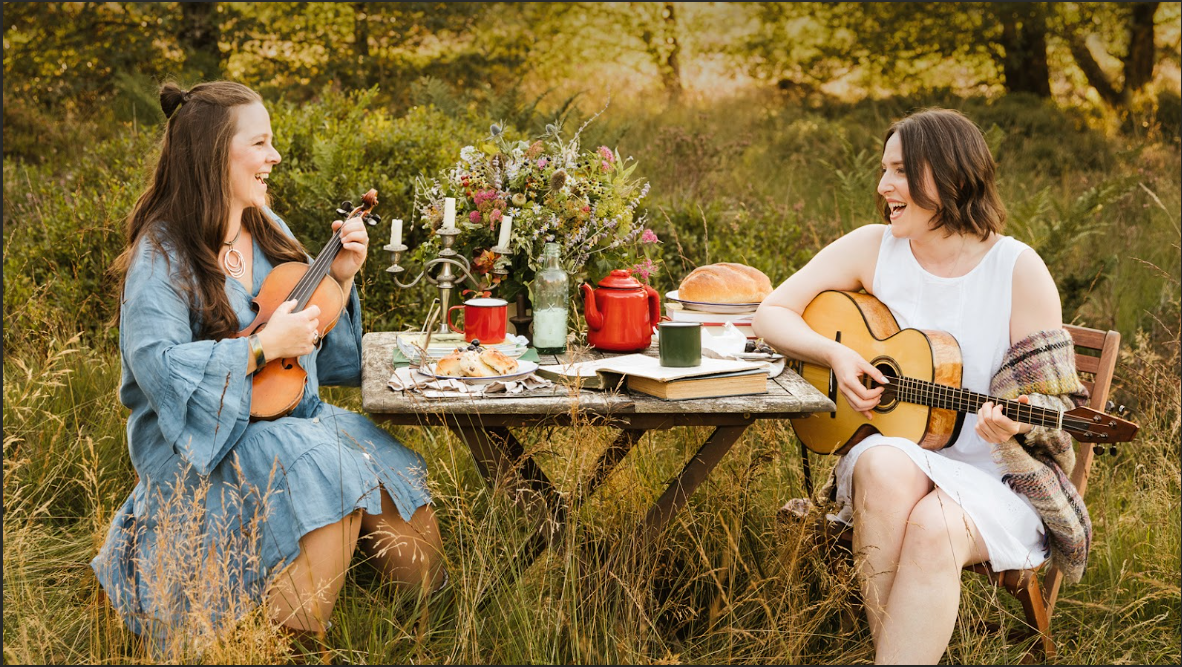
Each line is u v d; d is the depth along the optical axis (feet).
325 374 9.55
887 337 8.72
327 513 7.79
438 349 8.79
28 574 9.17
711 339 9.30
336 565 7.93
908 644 7.43
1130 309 17.93
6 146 26.32
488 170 10.12
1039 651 8.50
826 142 32.19
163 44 34.58
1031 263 8.36
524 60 38.75
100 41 33.73
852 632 8.46
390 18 36.27
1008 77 40.37
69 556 9.68
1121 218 23.88
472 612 7.89
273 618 7.73
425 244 10.37
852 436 8.81
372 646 7.93
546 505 8.27
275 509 7.83
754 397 7.84
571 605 8.00
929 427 8.39
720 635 8.46
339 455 7.98
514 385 7.82
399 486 8.38
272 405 8.19
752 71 41.73
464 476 10.48
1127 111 37.63
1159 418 12.58
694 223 17.29
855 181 21.40
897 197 8.53
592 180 10.37
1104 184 18.15
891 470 7.87
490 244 10.09
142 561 7.80
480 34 38.50
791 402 7.68
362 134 16.53
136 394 8.23
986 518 7.78
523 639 7.94
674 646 8.39
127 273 8.13
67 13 33.78
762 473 10.04
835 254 9.37
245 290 8.64
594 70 40.63
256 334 7.95
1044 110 35.70
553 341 9.29
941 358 8.32
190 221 8.23
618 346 9.13
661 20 42.45
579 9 40.45
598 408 7.54
